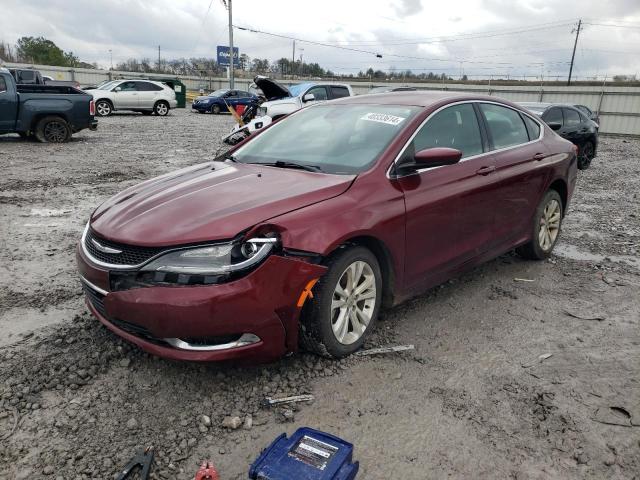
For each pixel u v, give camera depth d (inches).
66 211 277.1
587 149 517.3
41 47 2805.1
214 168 156.7
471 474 95.6
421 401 116.1
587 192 388.2
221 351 110.5
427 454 100.3
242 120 587.5
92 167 413.4
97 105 995.3
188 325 107.0
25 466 95.0
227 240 109.7
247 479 93.8
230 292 107.4
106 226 122.6
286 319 116.5
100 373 123.5
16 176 366.3
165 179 151.1
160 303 106.8
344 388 120.0
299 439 89.4
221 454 99.7
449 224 153.6
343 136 155.9
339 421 109.2
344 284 128.2
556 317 160.6
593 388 122.7
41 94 542.0
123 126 802.8
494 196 170.2
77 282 179.8
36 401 112.7
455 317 158.2
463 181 157.6
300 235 115.8
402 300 146.0
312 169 144.1
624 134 1216.2
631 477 95.8
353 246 126.8
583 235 258.8
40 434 103.2
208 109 1226.0
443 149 138.4
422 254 147.1
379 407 113.8
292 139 165.3
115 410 111.0
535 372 129.0
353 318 131.3
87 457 97.6
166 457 98.4
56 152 489.4
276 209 118.4
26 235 233.0
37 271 189.6
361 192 131.8
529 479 94.8
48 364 126.2
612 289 184.7
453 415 111.7
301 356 131.6
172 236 110.5
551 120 481.4
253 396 116.3
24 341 136.9
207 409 112.0
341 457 84.7
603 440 105.0
